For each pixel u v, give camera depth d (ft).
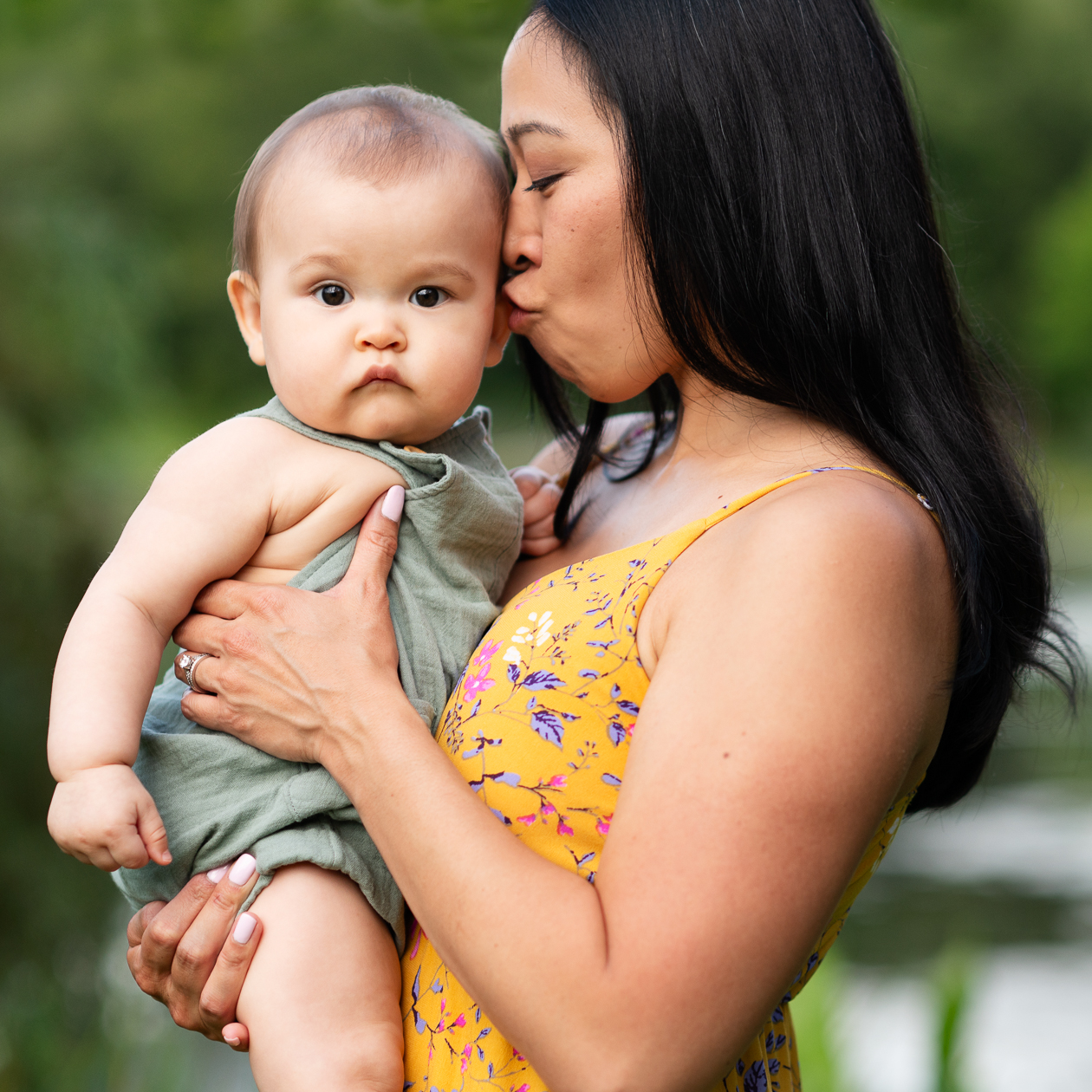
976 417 5.43
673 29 5.12
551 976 4.10
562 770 4.75
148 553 5.30
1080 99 84.38
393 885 5.20
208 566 5.35
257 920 5.03
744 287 5.05
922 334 5.27
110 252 23.53
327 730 4.93
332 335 5.48
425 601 5.54
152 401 26.55
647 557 4.95
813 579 4.31
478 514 5.70
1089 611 38.88
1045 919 25.71
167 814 5.29
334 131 5.62
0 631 18.42
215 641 5.27
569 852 4.68
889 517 4.57
